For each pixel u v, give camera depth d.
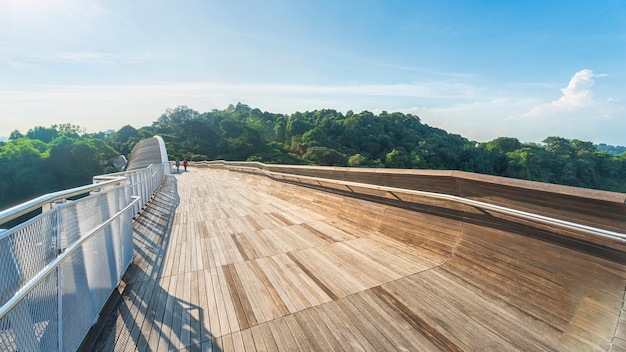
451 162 89.25
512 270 2.75
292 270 3.50
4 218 1.17
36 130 97.62
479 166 82.81
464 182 3.17
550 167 78.25
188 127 91.62
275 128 113.62
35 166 48.81
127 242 3.59
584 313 2.15
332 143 92.81
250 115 129.00
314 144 88.50
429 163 84.50
